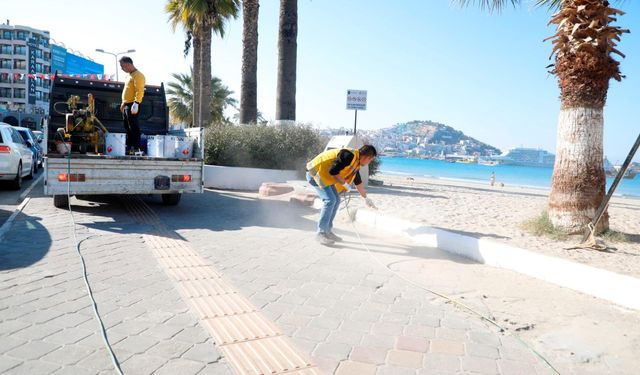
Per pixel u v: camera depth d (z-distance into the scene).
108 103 10.09
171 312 3.73
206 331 3.39
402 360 3.07
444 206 10.18
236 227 7.48
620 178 5.71
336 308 3.99
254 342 3.25
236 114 40.88
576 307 4.18
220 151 14.57
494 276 5.15
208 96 22.23
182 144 8.54
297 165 14.95
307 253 5.90
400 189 14.68
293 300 4.14
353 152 6.18
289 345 3.23
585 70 6.34
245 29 16.81
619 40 6.43
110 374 2.73
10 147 11.25
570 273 4.74
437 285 4.75
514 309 4.11
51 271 4.66
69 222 7.23
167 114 10.70
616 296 4.30
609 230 6.70
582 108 6.43
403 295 4.41
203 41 22.05
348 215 8.48
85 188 7.64
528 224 7.25
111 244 5.93
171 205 9.55
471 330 3.63
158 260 5.25
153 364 2.87
